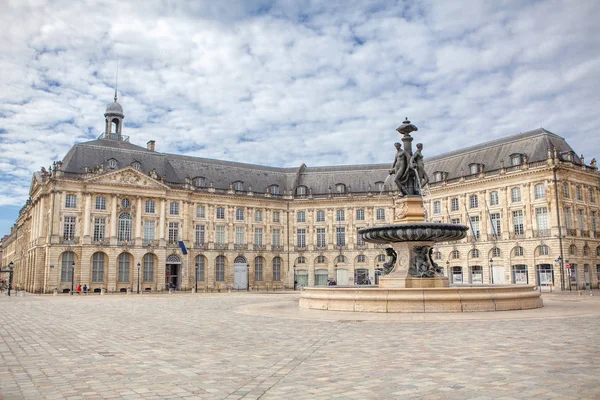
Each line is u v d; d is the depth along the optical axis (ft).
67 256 194.18
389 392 26.84
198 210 226.38
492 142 211.61
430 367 32.76
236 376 31.37
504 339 43.45
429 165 233.96
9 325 64.95
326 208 241.55
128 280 204.13
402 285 76.69
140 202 208.23
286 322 60.75
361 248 234.17
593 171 193.26
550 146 186.70
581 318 58.85
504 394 25.95
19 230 298.56
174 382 29.94
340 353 38.58
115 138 235.81
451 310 65.36
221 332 53.06
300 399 25.81
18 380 30.89
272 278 240.32
